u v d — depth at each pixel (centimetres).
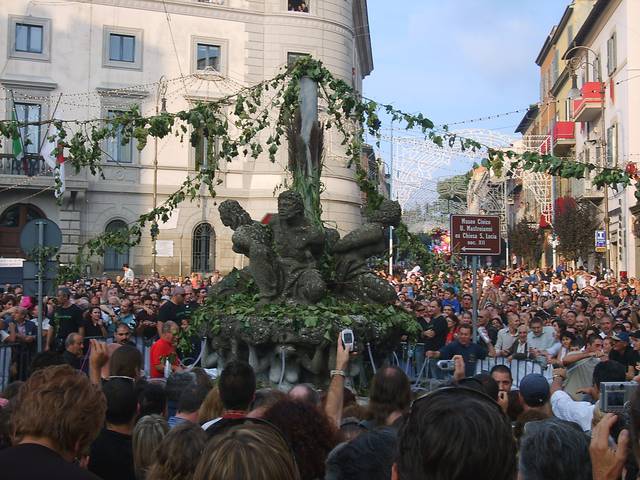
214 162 1236
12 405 477
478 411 218
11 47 3916
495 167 1084
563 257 4819
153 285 2550
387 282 1091
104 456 486
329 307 1002
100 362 652
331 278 1085
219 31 4206
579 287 3072
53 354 690
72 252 3944
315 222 1123
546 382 639
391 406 505
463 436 213
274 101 1249
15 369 1233
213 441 262
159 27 4138
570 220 4431
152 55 4125
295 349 984
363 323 994
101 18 4056
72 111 3988
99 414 358
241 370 510
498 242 1329
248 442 257
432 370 1302
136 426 478
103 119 1122
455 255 1365
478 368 1197
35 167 3869
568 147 5466
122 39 4100
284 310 993
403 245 1400
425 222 4775
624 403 414
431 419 218
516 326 1340
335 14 4338
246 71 4238
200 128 1173
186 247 4119
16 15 3925
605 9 4362
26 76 3931
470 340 1205
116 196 4059
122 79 4078
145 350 1359
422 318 1398
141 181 4097
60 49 3988
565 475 307
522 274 3697
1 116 3888
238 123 1241
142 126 1116
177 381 661
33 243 1229
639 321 1589
